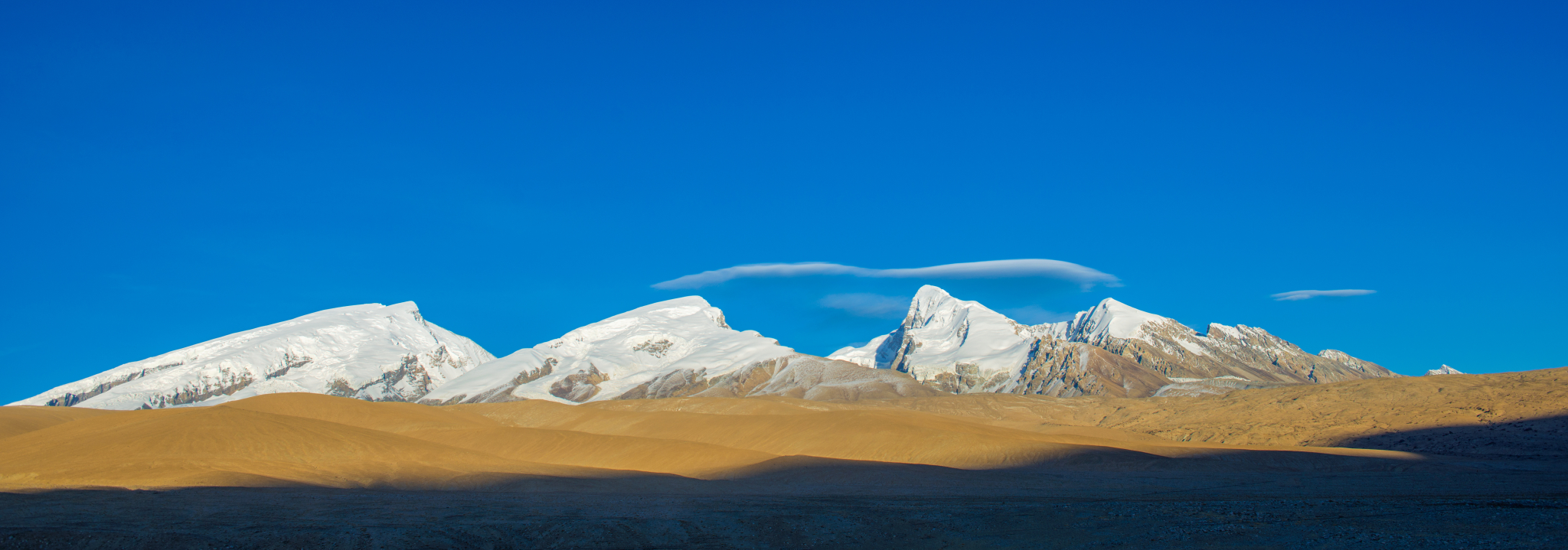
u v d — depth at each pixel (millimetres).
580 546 39406
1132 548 37094
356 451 91625
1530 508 45250
